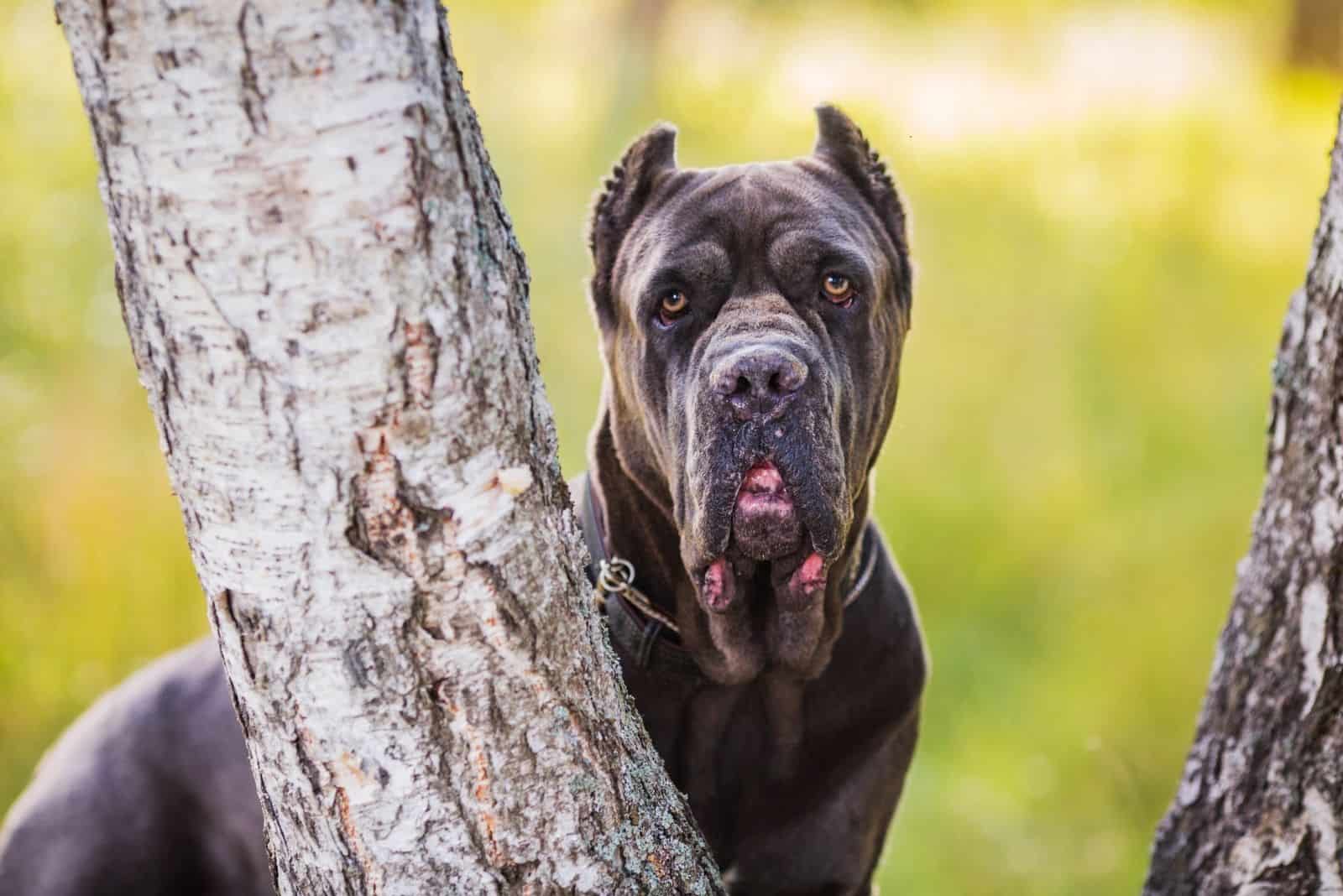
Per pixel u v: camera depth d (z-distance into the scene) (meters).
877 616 5.81
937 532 12.60
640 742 4.15
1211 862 5.13
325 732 3.63
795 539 4.91
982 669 11.58
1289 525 4.83
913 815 10.27
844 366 5.39
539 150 16.92
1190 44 24.97
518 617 3.66
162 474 10.79
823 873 6.03
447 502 3.51
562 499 3.85
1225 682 5.12
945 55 22.95
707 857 4.31
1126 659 11.23
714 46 20.83
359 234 3.28
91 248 11.66
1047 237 16.66
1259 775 4.96
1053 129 20.39
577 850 3.83
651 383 5.43
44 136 12.15
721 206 5.43
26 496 10.40
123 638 10.30
